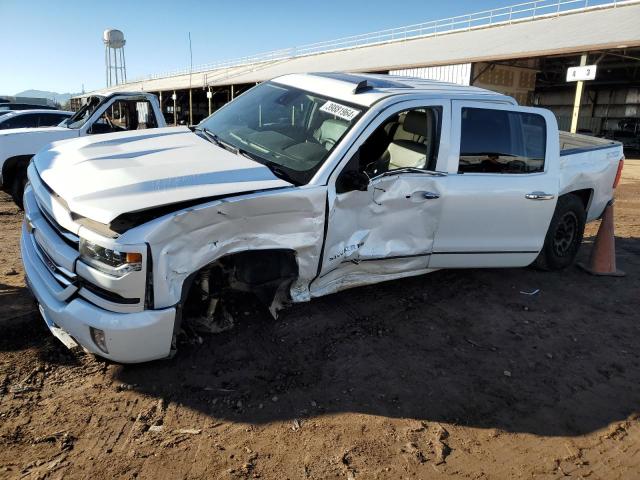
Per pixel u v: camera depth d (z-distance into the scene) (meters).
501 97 4.63
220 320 3.72
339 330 3.93
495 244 4.54
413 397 3.21
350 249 3.79
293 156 3.73
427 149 4.16
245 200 3.11
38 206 3.55
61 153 3.81
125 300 2.82
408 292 4.75
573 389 3.43
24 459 2.49
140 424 2.80
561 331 4.25
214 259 3.12
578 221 5.55
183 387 3.13
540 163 4.72
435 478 2.56
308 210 3.41
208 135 4.34
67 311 2.93
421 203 4.06
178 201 2.89
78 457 2.53
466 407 3.15
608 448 2.88
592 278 5.59
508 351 3.86
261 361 3.45
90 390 3.06
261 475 2.49
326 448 2.71
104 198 2.84
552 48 21.00
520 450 2.81
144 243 2.77
